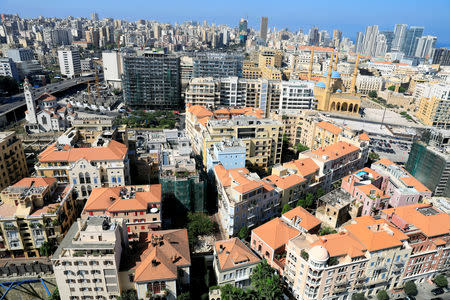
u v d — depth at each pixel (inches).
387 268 4222.4
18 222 4416.8
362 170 6274.6
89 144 6437.0
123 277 3804.1
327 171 6392.7
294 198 5851.4
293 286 4109.3
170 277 3700.8
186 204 5580.7
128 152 6791.3
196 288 4200.3
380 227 4345.5
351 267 3946.9
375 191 5482.3
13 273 4426.7
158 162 6692.9
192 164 5772.6
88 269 3686.0
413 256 4335.6
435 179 6747.1
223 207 5241.1
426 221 4522.6
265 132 7199.8
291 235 4458.7
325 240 3981.3
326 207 5364.2
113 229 3725.4
